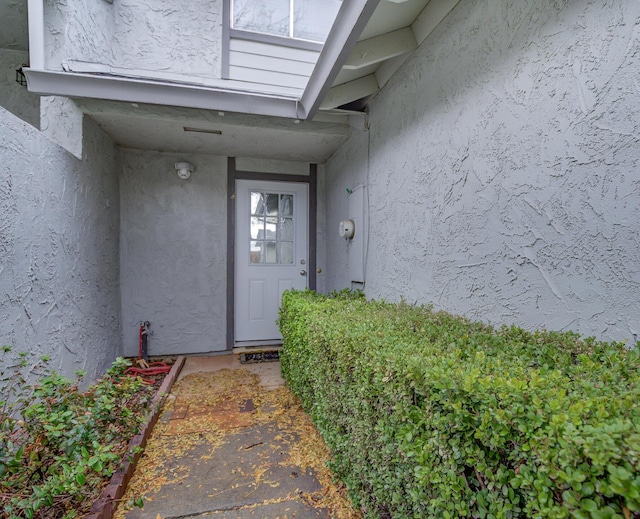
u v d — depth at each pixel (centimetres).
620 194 118
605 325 123
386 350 136
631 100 114
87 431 158
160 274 449
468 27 196
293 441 242
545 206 147
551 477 67
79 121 313
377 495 139
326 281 495
